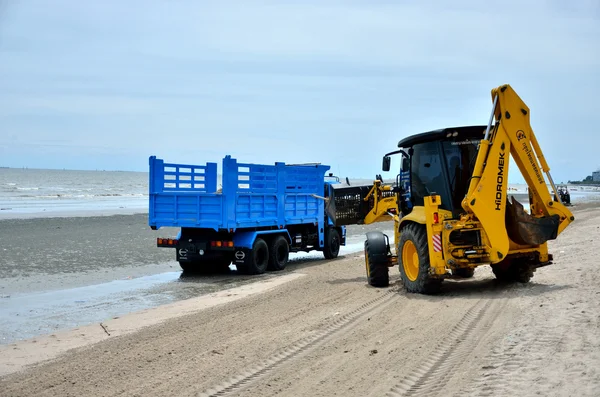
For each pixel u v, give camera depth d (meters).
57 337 9.07
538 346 6.47
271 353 7.18
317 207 18.77
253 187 15.84
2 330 9.86
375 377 6.00
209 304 11.59
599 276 10.74
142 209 46.78
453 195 10.46
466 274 12.51
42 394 6.11
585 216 34.44
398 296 10.61
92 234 26.66
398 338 7.54
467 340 7.15
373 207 13.28
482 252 9.84
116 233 27.22
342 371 6.27
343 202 13.46
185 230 16.41
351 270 15.62
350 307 9.89
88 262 18.44
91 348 8.05
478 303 9.36
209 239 15.91
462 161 10.58
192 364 6.88
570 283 10.41
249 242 15.50
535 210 10.26
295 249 17.86
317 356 6.93
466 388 5.39
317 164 19.03
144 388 6.08
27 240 23.94
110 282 14.95
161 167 16.28
